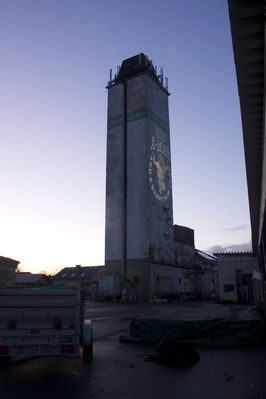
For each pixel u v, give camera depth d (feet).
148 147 178.60
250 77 26.73
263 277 65.36
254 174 51.24
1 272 80.79
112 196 182.29
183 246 206.18
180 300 170.91
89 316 77.71
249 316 38.88
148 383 21.99
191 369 25.58
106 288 161.38
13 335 25.39
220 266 126.00
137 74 191.01
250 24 20.88
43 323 25.77
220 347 34.60
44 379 23.35
